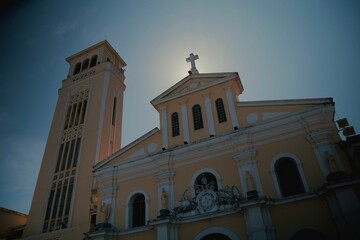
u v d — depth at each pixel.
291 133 15.41
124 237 16.25
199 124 18.45
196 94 19.47
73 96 27.16
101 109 24.41
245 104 17.47
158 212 16.48
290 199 13.48
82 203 19.64
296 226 12.98
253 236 12.85
